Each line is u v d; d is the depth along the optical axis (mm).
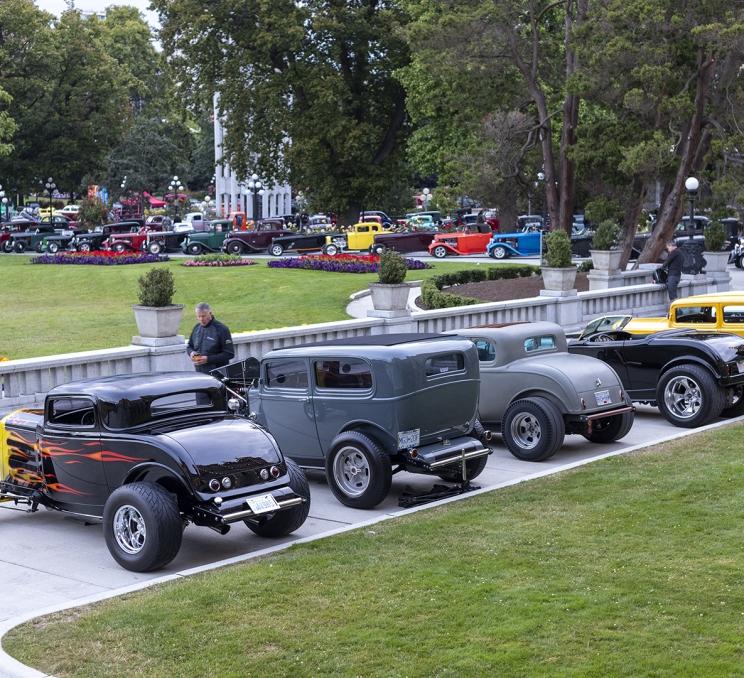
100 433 9531
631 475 11289
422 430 10797
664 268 27031
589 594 7566
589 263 37719
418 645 6742
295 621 7266
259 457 9297
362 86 64062
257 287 39312
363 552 8898
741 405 14836
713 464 11609
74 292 40938
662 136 30328
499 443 13883
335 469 10938
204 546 9703
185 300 37562
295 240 56031
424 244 54500
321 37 61062
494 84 36469
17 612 7938
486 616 7195
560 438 12516
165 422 9609
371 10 63250
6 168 80562
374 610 7418
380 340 11414
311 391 11219
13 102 77688
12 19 76438
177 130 106688
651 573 7984
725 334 14844
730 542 8703
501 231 54938
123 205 97562
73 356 15312
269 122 61719
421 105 55281
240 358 17375
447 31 33781
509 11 33281
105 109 83438
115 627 7250
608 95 32031
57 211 107250
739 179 30781
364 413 10797
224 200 90188
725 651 6441
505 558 8531
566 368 12789
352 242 55156
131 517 8977
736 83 30938
